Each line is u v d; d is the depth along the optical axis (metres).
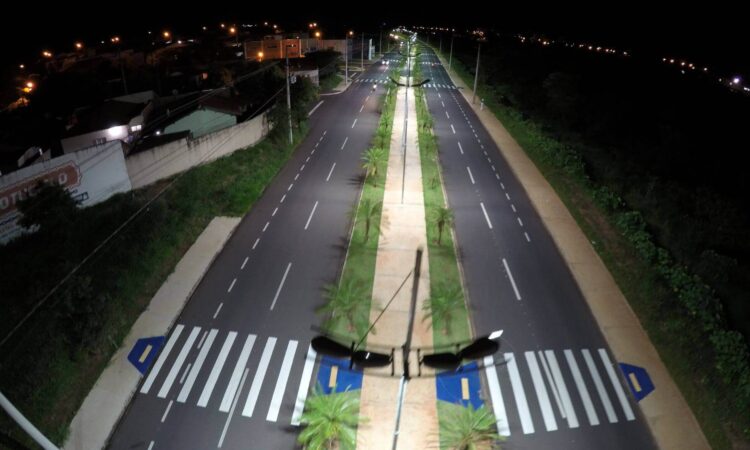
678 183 39.16
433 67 116.19
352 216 36.03
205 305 26.41
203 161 42.50
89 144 47.34
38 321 22.14
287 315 25.75
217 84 68.38
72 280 23.28
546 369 22.58
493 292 27.64
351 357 11.70
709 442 19.31
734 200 36.38
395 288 27.83
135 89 70.88
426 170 45.16
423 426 19.70
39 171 29.52
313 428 18.42
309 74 77.94
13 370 20.17
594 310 26.38
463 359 11.91
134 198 34.47
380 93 80.69
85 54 104.38
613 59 92.69
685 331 23.23
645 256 28.92
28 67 91.94
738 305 24.95
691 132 51.00
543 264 30.39
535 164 47.44
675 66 82.44
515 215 36.59
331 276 29.05
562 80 63.66
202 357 23.02
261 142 49.91
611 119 55.69
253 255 31.05
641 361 23.11
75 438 19.09
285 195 39.66
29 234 28.86
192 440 19.12
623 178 40.97
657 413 20.58
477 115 67.12
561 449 19.05
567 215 36.72
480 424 18.38
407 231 33.97
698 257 29.16
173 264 29.66
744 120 55.41
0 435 14.10
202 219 34.72
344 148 51.56
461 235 33.59
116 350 23.22
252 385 21.56
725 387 20.19
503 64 94.25
